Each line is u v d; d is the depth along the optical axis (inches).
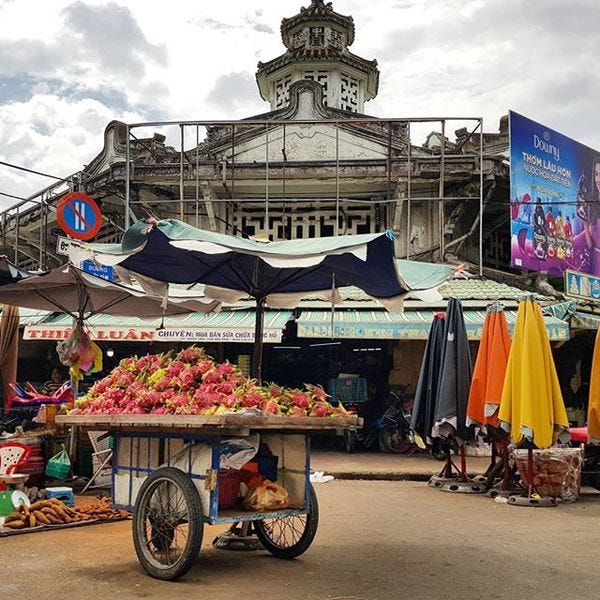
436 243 577.3
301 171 556.4
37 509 266.8
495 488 359.3
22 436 332.2
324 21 721.0
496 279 585.9
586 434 378.9
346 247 198.1
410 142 563.2
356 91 721.6
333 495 355.6
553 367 331.6
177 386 211.5
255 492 208.7
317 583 188.9
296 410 206.4
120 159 625.9
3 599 172.2
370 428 561.6
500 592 182.2
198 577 194.7
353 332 487.5
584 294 525.3
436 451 398.0
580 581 193.8
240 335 489.7
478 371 352.5
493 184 558.6
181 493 196.9
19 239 711.1
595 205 644.7
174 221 216.2
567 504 334.3
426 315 507.2
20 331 567.8
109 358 630.5
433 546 237.0
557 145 609.6
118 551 225.6
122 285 326.0
